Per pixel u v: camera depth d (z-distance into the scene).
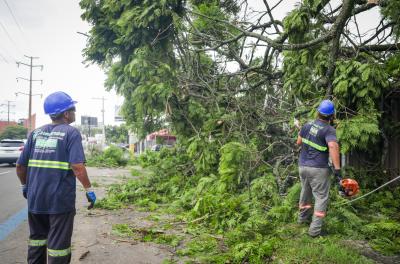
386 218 6.05
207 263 4.23
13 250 4.65
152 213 6.89
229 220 5.64
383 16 7.31
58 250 3.19
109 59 9.03
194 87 9.73
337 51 6.99
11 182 11.62
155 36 8.58
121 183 10.90
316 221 4.95
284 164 8.31
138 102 8.52
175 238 5.07
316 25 7.44
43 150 3.26
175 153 10.66
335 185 6.36
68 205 3.25
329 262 4.13
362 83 6.53
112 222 6.14
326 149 5.09
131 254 4.54
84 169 3.24
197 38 10.43
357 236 5.12
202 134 8.51
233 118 8.60
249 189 6.82
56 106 3.41
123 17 7.95
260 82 9.45
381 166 8.48
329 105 5.18
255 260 4.18
